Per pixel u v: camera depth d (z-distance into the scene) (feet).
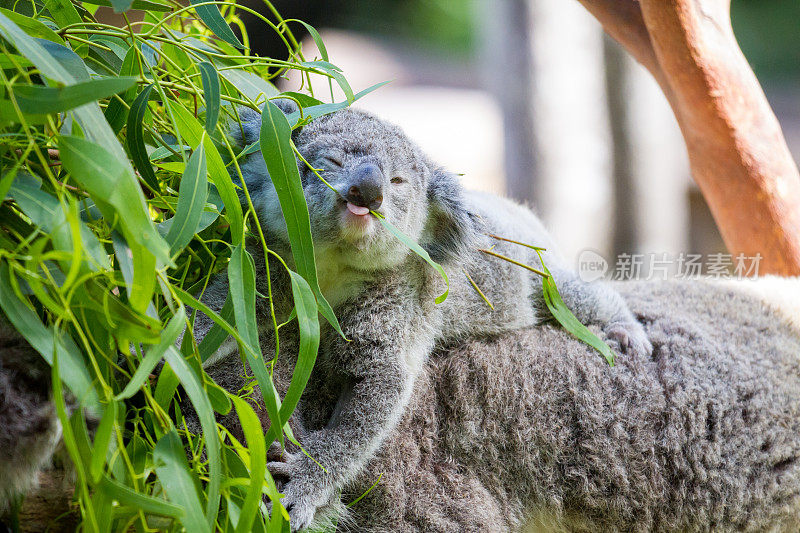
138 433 9.58
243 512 8.79
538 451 14.78
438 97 71.31
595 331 16.10
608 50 36.45
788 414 15.56
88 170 7.30
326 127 12.88
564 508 15.01
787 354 16.56
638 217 37.70
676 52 18.95
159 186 10.39
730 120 19.45
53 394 8.27
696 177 20.86
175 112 10.41
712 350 15.99
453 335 14.88
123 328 8.01
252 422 9.12
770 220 20.06
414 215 13.25
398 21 85.51
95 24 10.34
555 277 16.47
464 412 14.52
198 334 11.48
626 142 36.96
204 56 12.32
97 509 8.36
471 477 14.47
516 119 37.11
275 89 13.43
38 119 7.89
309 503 11.48
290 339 12.90
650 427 14.96
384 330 12.98
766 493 15.17
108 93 7.52
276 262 12.44
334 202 12.03
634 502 14.85
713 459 14.96
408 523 13.62
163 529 9.34
